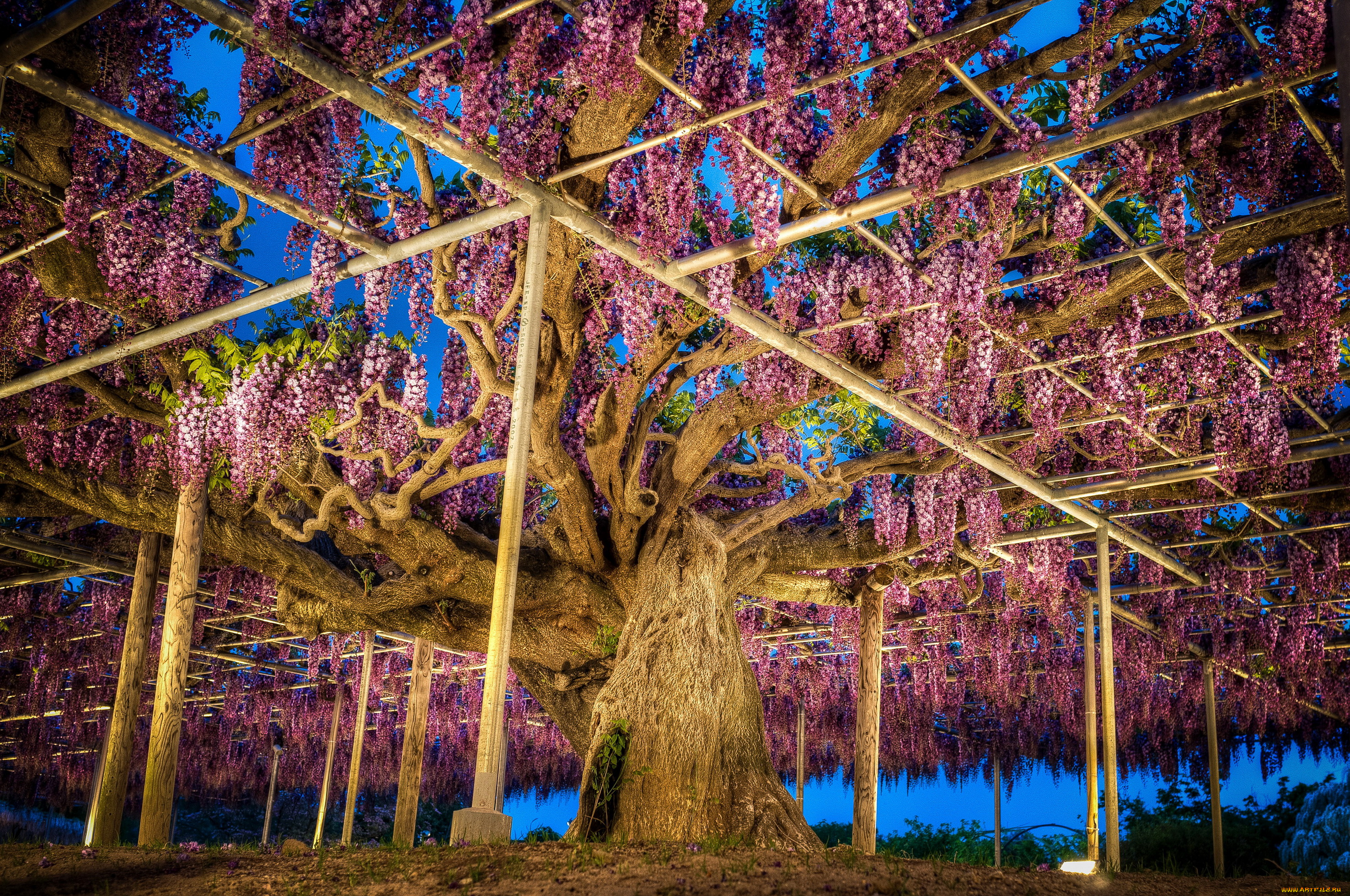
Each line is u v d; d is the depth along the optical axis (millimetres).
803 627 18297
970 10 5996
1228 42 6148
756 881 5062
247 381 10023
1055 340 9688
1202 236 7395
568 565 12289
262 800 37375
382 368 10234
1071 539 14328
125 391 10812
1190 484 12070
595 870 5367
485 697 6621
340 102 6715
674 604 10367
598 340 9398
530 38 6215
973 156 7027
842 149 6906
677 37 6078
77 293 8797
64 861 6512
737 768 9500
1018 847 25172
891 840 27797
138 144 7191
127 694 11930
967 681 21547
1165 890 6016
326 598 12648
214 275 9672
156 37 6477
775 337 8625
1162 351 9664
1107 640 12844
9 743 30844
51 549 14883
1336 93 6520
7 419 11398
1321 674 19391
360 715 17906
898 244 8383
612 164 7898
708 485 12594
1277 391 10188
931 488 12438
